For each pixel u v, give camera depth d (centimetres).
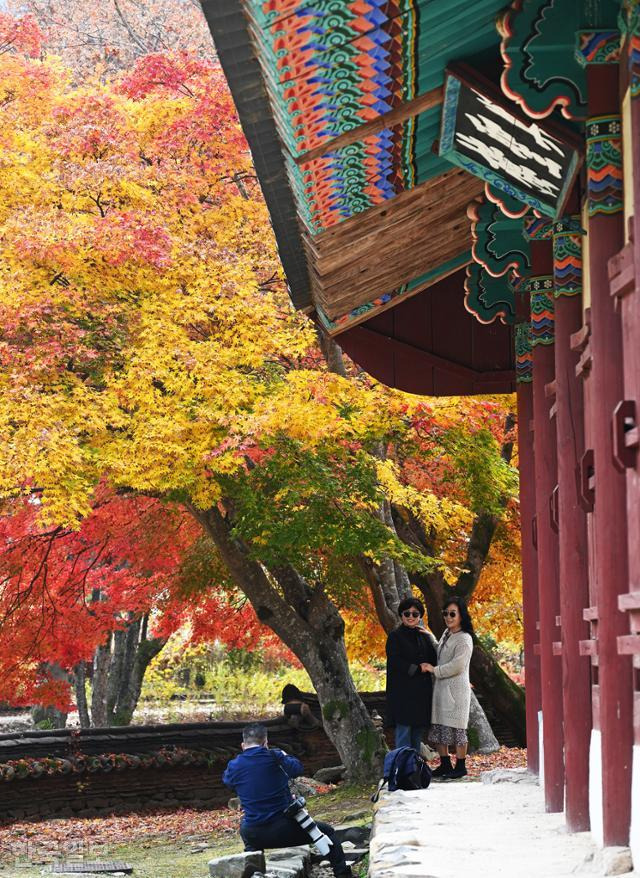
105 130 1366
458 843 588
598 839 579
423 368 1099
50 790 1623
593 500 550
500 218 804
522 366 946
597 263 502
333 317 1016
